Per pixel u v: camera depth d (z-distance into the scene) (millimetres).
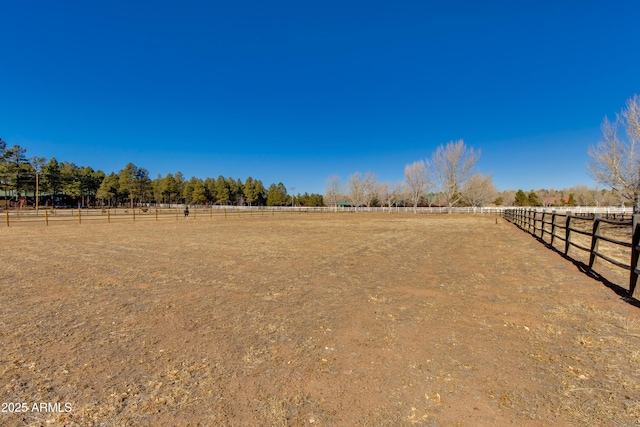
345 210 69438
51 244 12086
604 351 3166
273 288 5723
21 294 5367
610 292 5281
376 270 7219
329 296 5211
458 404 2355
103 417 2240
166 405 2377
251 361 3041
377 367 2910
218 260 8570
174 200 104938
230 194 107625
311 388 2582
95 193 86500
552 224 10883
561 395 2455
